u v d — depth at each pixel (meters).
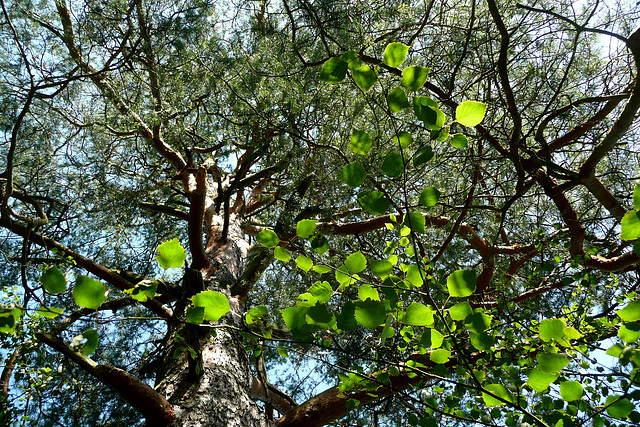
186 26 5.27
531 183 3.64
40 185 6.38
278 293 6.58
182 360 3.32
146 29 5.05
